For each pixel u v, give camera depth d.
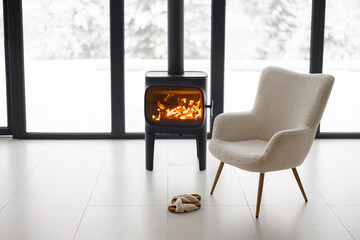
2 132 5.36
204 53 5.19
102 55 5.20
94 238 3.08
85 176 4.19
